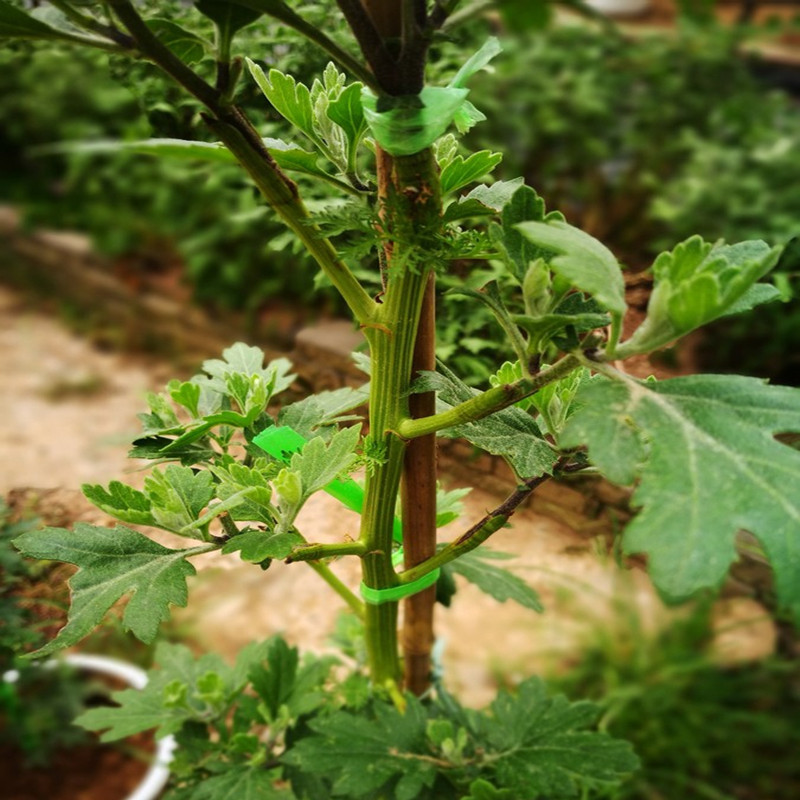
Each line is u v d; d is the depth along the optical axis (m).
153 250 1.13
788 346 0.60
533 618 0.72
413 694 0.40
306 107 0.26
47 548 0.26
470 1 0.25
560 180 0.69
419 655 0.38
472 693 0.65
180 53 0.25
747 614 0.66
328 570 0.37
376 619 0.34
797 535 0.18
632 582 0.65
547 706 0.36
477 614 0.73
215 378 0.34
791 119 0.86
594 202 0.68
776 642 0.65
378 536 0.30
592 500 0.45
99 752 0.57
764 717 0.61
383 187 0.25
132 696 0.43
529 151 0.71
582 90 0.76
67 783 0.54
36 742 0.55
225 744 0.40
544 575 0.63
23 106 1.22
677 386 0.22
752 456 0.20
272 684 0.41
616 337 0.21
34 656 0.24
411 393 0.27
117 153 1.09
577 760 0.34
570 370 0.23
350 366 0.51
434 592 0.36
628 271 0.39
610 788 0.53
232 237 0.82
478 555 0.38
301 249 0.45
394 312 0.26
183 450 0.31
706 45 0.83
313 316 0.66
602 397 0.21
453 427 0.26
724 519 0.18
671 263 0.21
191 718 0.42
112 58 0.40
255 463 0.29
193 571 0.26
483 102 0.66
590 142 0.73
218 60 0.22
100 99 1.11
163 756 0.52
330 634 0.59
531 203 0.23
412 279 0.26
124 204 1.15
